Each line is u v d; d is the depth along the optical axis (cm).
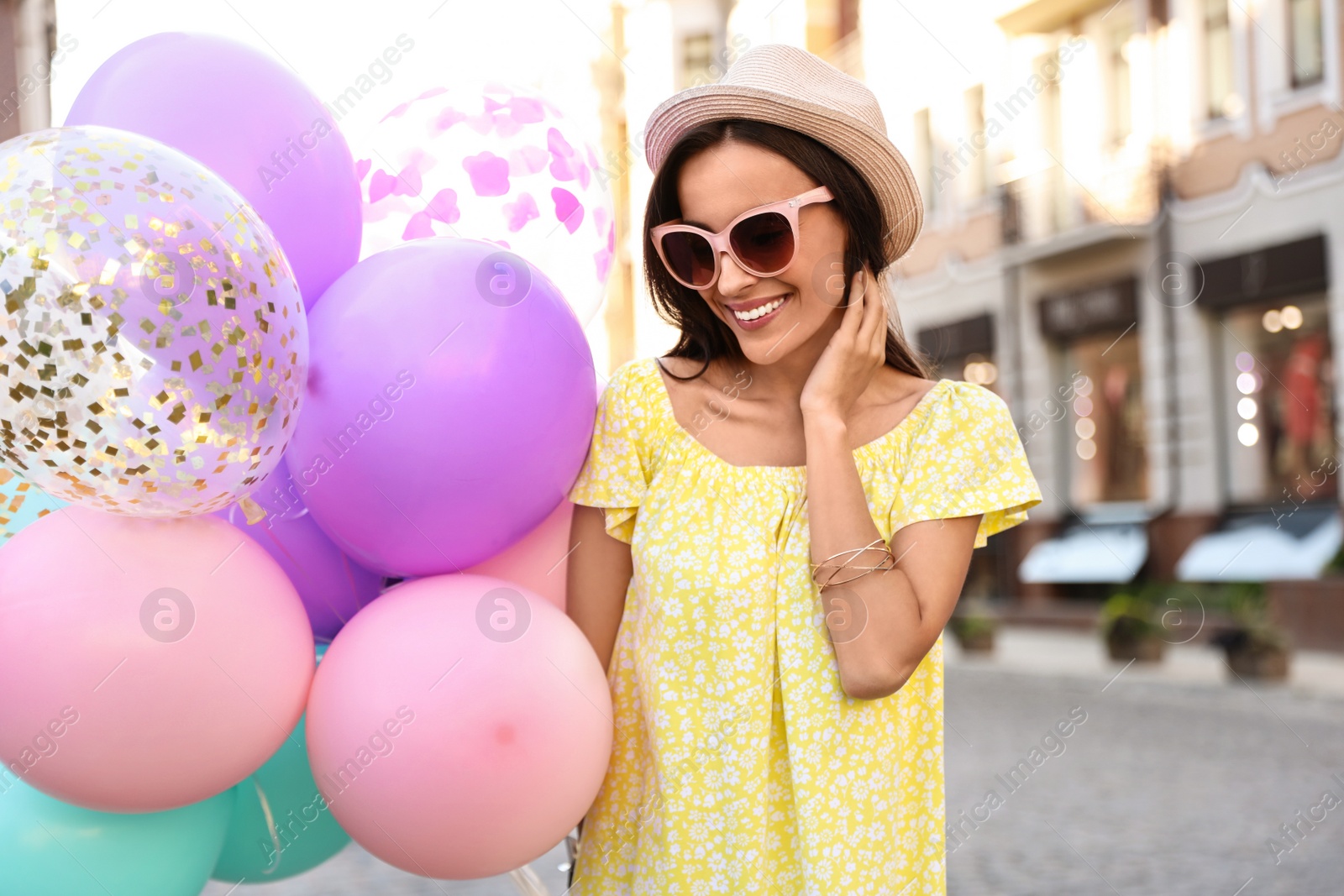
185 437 123
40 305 116
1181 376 1509
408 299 138
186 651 127
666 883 145
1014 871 460
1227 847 494
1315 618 1230
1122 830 531
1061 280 1686
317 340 140
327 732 136
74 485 124
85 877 138
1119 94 1576
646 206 158
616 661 160
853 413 160
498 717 133
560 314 146
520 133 169
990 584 1805
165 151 129
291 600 140
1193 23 1459
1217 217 1448
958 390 159
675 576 149
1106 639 1302
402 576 156
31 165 121
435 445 136
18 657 125
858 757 147
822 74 157
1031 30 1662
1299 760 708
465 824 135
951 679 1196
